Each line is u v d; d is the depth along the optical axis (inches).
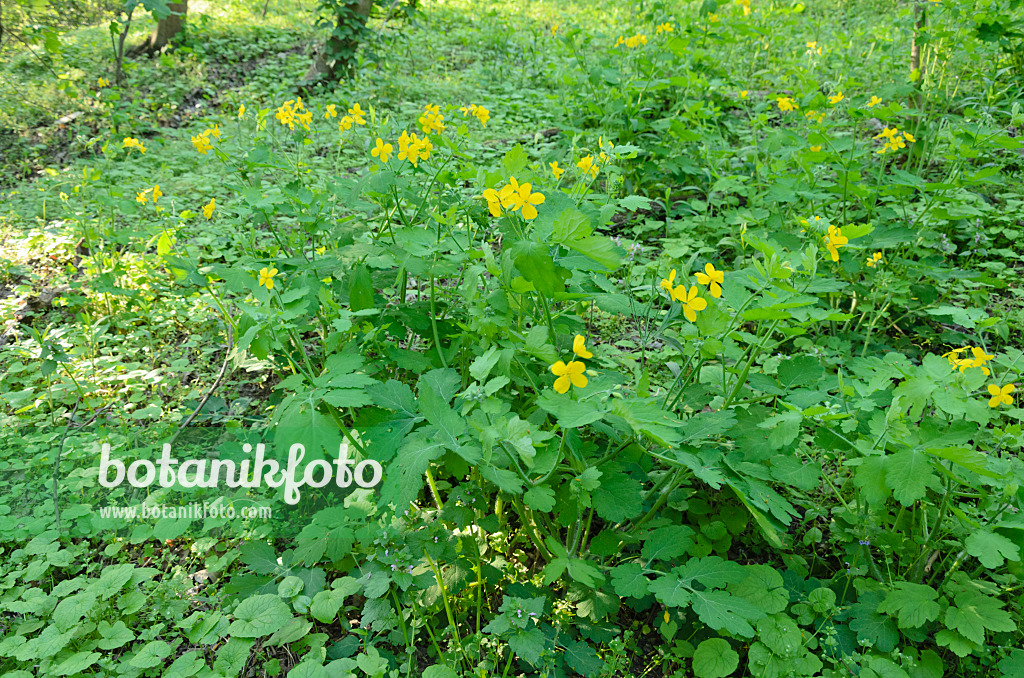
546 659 78.2
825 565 99.0
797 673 77.9
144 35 419.2
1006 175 191.6
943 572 96.1
